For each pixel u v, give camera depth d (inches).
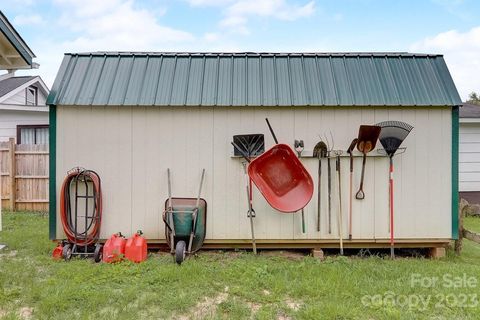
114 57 185.6
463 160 330.3
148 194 169.8
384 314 105.2
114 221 169.2
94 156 168.2
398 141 166.1
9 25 173.9
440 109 171.5
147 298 114.7
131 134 169.2
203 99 167.8
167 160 169.9
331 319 102.1
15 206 309.6
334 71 180.2
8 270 138.6
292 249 181.5
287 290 122.3
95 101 165.3
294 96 169.2
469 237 174.2
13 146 308.2
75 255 161.2
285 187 170.6
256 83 174.6
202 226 165.0
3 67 198.2
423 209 171.5
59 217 167.9
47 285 123.0
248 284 127.2
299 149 168.7
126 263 148.3
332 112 170.4
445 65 183.5
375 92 170.9
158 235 170.1
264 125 170.1
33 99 466.9
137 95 168.6
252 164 163.0
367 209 171.5
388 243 172.7
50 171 167.5
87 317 101.3
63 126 167.3
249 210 168.4
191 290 122.6
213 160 170.4
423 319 103.6
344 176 170.7
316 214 171.6
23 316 103.0
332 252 180.5
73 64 180.2
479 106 383.6
